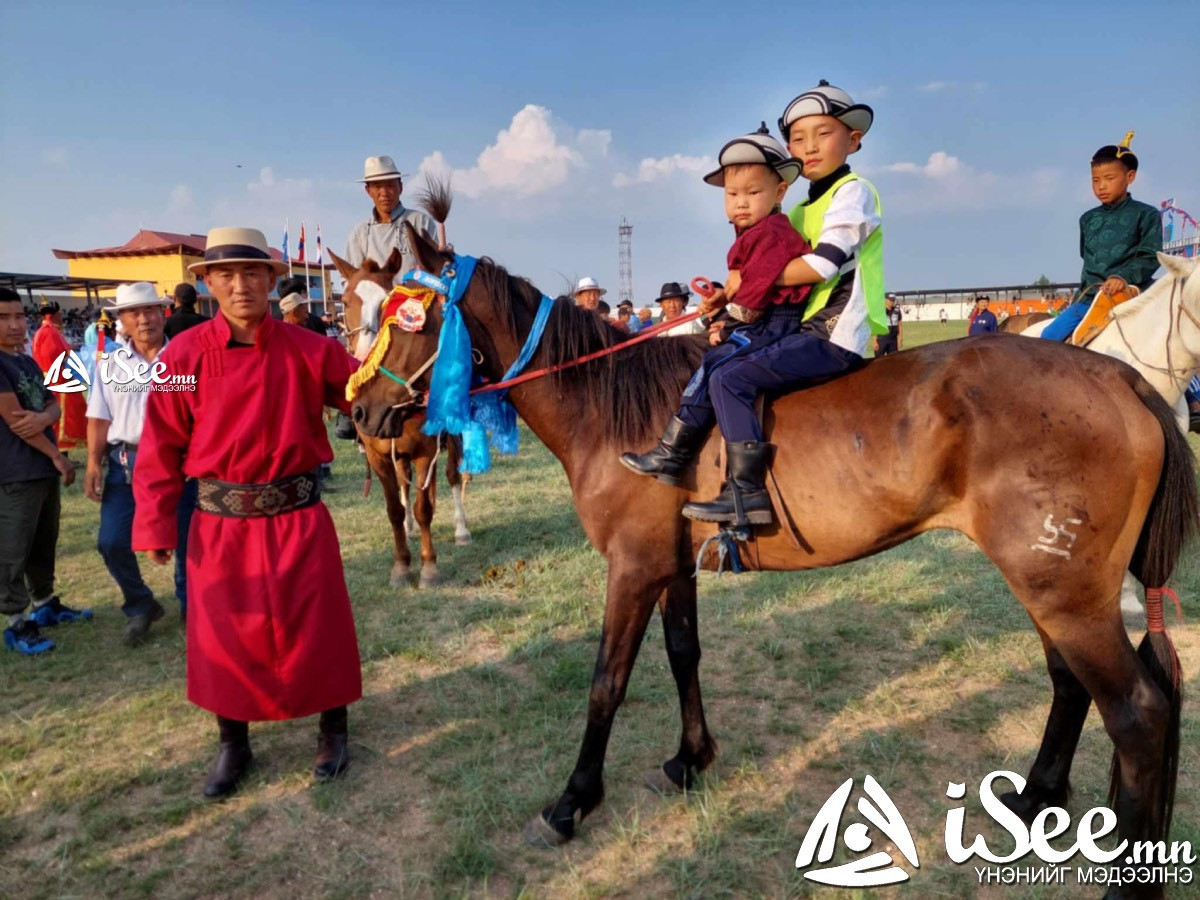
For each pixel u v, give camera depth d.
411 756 3.38
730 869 2.61
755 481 2.47
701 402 2.56
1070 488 2.24
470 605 5.08
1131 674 2.30
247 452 2.91
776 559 2.64
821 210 2.72
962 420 2.33
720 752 3.32
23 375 4.43
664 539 2.68
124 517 4.46
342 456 10.98
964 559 5.54
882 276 2.66
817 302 2.62
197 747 3.49
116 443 4.42
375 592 5.34
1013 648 4.15
